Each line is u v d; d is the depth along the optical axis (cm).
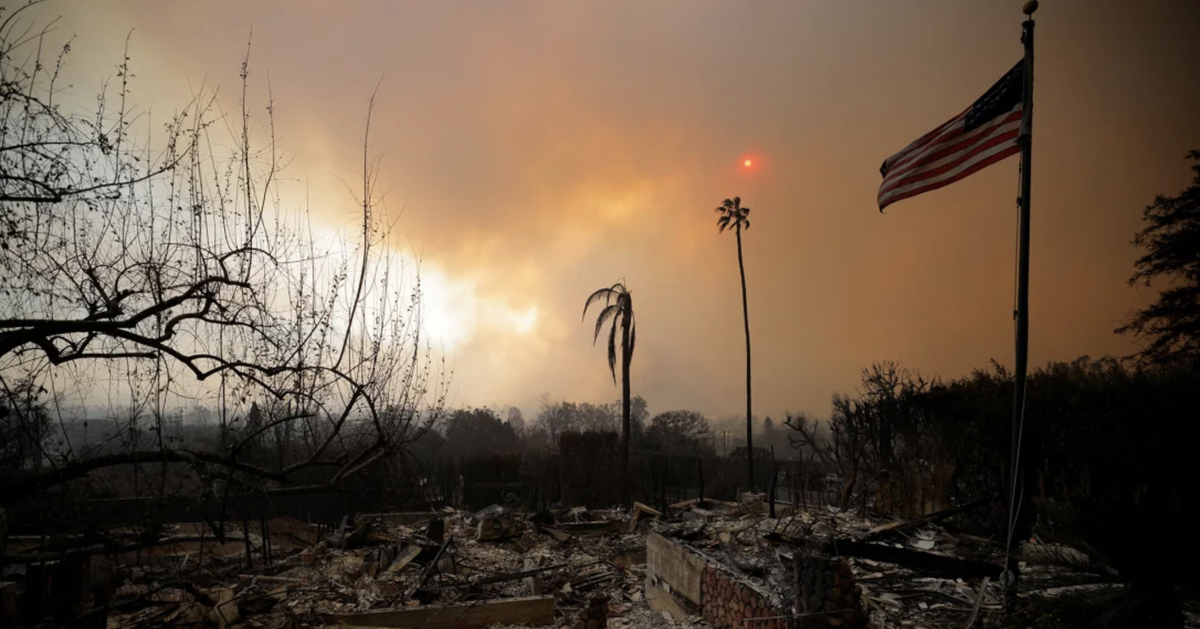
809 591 527
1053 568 734
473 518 1521
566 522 1661
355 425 503
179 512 504
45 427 377
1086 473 827
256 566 967
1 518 342
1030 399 999
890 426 1364
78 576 438
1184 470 759
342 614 768
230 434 439
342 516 1377
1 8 384
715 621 689
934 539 997
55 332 371
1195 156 1842
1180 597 535
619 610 866
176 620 646
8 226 371
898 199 909
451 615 777
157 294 436
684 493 2389
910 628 635
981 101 809
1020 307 694
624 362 2759
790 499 1694
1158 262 1862
